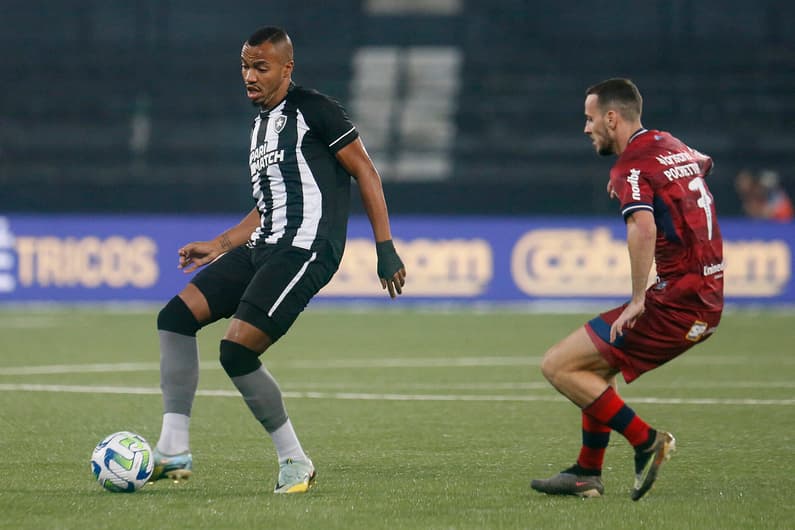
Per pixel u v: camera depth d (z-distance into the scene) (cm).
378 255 2044
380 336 5581
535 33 13000
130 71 12156
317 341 5319
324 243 2025
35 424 2872
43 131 11406
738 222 7562
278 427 2017
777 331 5906
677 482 2114
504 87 12012
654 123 11381
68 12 13150
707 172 1998
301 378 3938
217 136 11475
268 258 2033
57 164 11038
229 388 3616
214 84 12062
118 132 11431
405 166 11212
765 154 10944
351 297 7581
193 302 2070
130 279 7575
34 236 7531
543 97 11869
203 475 2183
